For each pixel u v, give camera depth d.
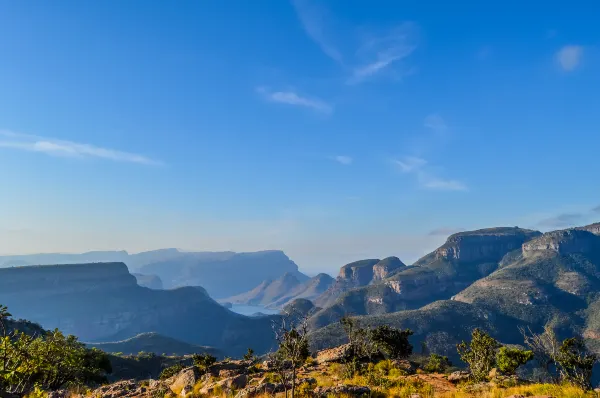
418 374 32.12
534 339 35.38
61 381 31.19
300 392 19.44
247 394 19.97
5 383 22.14
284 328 18.50
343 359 36.94
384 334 54.69
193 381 27.05
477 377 27.45
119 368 114.75
